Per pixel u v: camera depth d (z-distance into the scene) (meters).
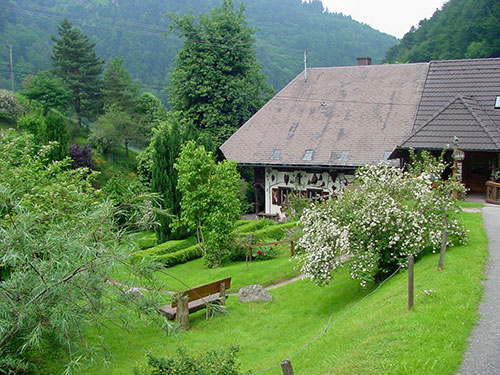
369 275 12.62
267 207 30.36
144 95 52.28
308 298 13.84
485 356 7.80
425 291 10.24
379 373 7.62
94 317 7.95
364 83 30.83
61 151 26.06
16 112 41.25
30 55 65.38
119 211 8.76
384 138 26.92
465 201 20.86
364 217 12.88
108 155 41.94
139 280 8.68
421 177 14.01
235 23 39.19
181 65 38.53
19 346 7.81
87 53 51.03
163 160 24.41
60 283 7.38
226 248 19.36
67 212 10.30
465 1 50.97
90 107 49.84
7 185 10.80
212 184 19.08
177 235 24.48
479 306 9.64
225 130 36.69
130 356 10.41
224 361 7.63
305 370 8.69
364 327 9.52
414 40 56.12
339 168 26.70
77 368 8.23
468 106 23.19
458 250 13.24
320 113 30.19
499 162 23.94
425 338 8.38
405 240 12.80
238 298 14.29
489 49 41.94
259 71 43.66
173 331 8.80
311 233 13.67
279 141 29.62
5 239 7.35
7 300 7.23
